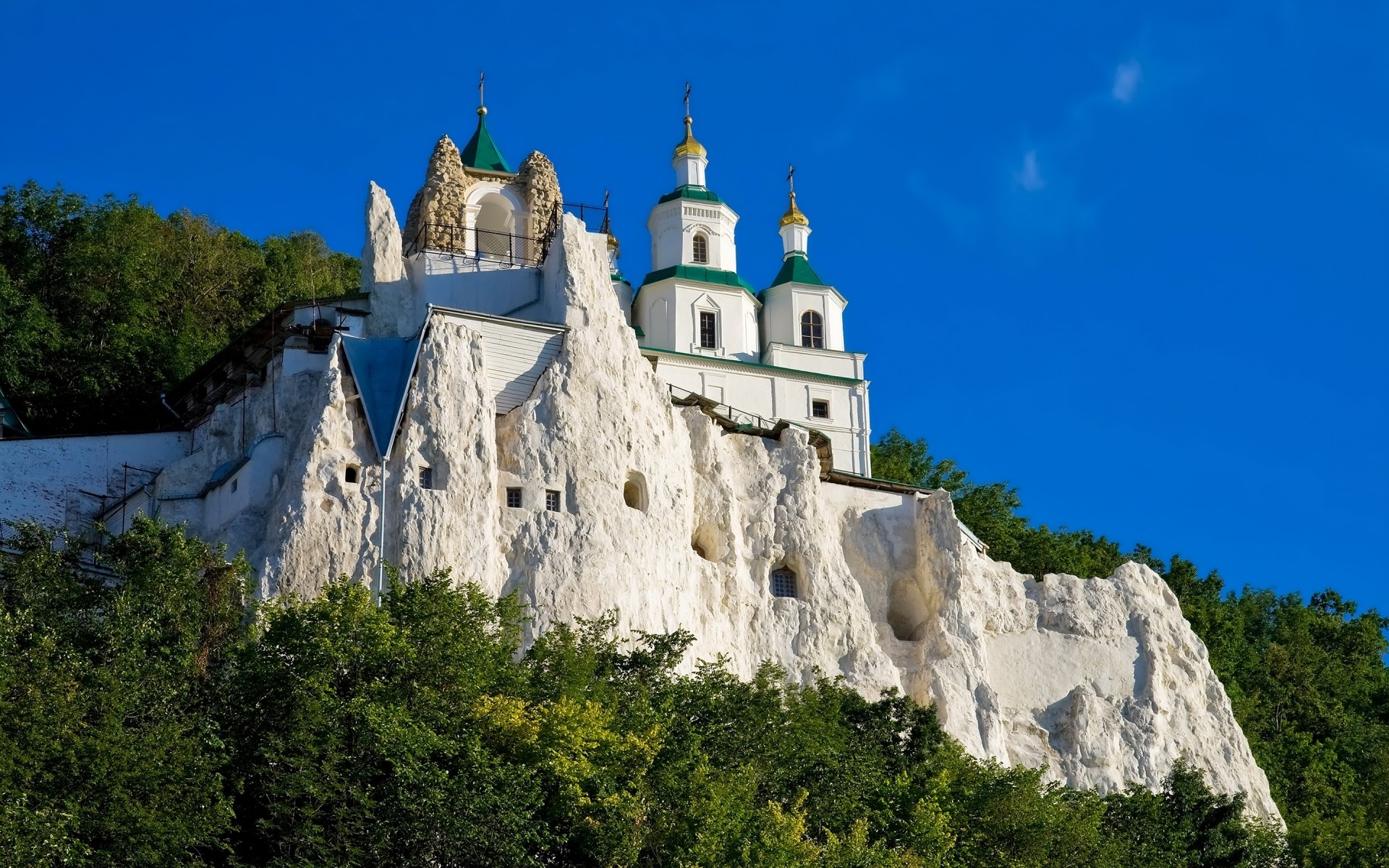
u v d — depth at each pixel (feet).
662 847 169.58
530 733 172.45
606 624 205.98
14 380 269.44
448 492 217.77
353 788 162.50
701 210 305.94
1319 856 228.63
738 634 238.89
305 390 231.30
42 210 298.35
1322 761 300.40
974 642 252.83
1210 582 347.15
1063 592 269.03
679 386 284.00
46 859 145.07
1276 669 328.08
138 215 319.68
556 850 168.25
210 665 177.68
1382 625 363.35
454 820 160.76
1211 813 224.74
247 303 319.88
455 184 264.31
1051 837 198.80
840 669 242.78
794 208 315.99
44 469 235.61
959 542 258.98
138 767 155.22
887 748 210.38
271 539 212.64
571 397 232.53
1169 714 265.34
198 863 155.12
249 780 165.58
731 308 297.53
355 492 215.72
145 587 182.39
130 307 293.23
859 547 259.19
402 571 211.61
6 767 149.07
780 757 189.57
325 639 171.94
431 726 170.91
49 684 159.33
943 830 186.19
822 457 263.70
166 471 233.55
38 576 187.42
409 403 222.28
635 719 181.98
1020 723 254.88
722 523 244.22
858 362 300.20
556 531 222.07
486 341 234.17
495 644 188.65
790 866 168.76
